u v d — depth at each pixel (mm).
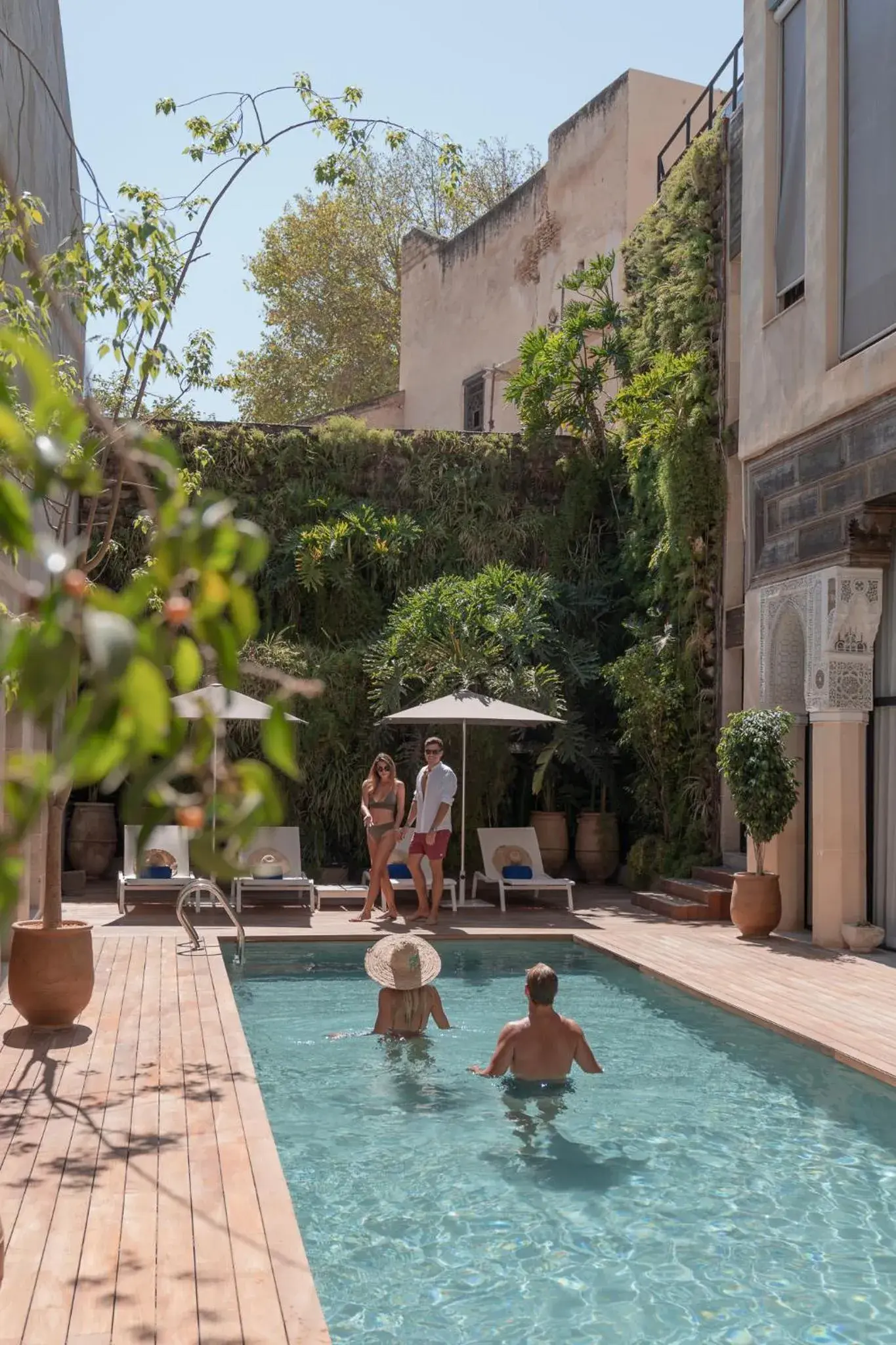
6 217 5602
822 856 11258
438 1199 5141
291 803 15664
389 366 31672
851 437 10977
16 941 7406
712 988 9281
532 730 16562
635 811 16281
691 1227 4871
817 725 11398
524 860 14070
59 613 784
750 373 13055
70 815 16125
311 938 11555
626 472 17578
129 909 13234
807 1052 7656
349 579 16750
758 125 12961
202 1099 5938
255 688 15383
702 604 14992
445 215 31891
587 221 21125
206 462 8516
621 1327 4012
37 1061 6652
